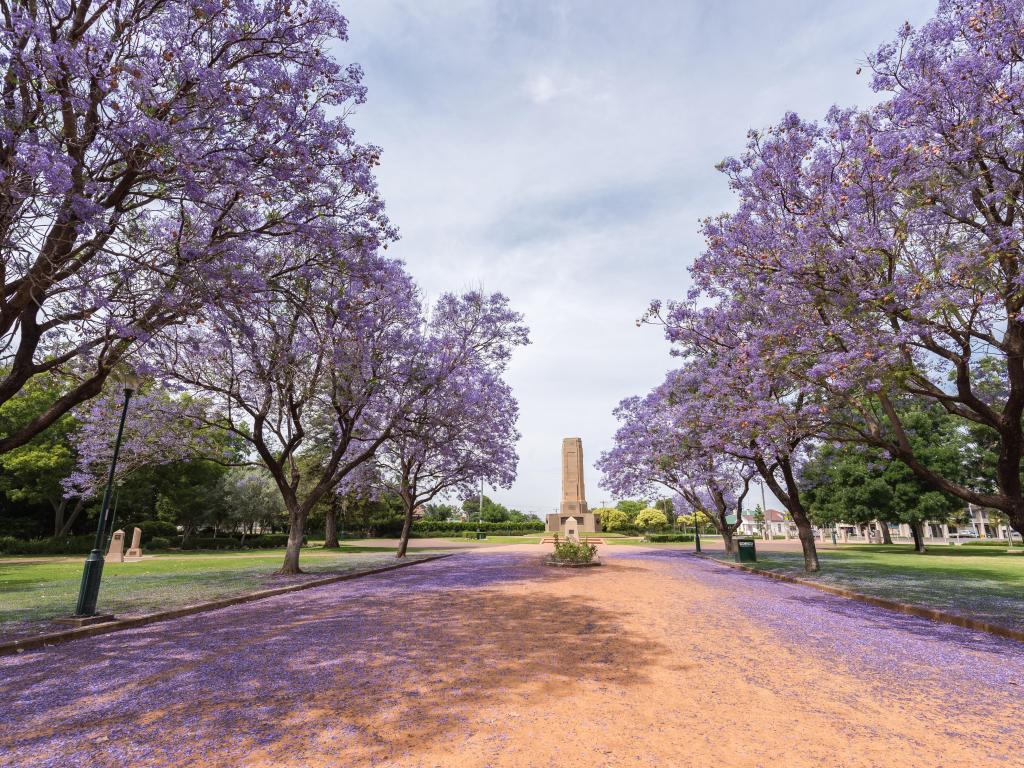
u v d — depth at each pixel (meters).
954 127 7.71
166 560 25.86
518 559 26.48
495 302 19.44
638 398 28.30
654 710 5.06
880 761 4.06
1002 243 7.18
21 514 35.62
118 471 16.69
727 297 13.66
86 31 7.50
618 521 64.94
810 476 24.30
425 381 18.36
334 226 9.79
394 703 5.18
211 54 8.15
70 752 4.13
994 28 7.27
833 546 44.28
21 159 5.65
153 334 7.95
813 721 4.82
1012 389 8.71
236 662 6.60
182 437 16.81
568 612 10.27
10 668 6.41
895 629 8.93
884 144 8.31
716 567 21.84
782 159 10.35
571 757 4.07
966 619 9.27
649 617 9.78
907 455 10.37
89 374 10.96
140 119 6.82
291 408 16.69
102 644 7.68
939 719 4.89
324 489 17.80
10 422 29.66
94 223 6.49
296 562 17.25
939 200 8.47
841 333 9.01
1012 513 9.30
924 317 8.27
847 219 9.35
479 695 5.43
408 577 17.41
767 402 11.20
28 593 12.71
